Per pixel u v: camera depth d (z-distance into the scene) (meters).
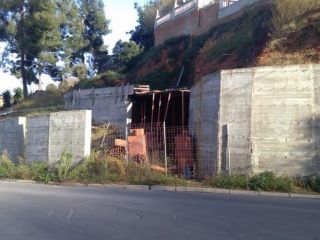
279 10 23.72
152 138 21.75
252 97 16.70
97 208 11.84
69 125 21.67
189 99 21.92
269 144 16.23
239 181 15.60
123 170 18.72
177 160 19.30
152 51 40.56
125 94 27.28
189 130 20.59
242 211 11.13
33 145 23.84
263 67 16.69
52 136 22.50
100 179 18.67
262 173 15.88
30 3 51.12
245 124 16.70
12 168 22.88
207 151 18.22
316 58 19.05
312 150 15.65
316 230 8.92
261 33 25.03
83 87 42.88
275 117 16.28
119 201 13.05
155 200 13.20
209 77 18.64
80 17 57.84
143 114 26.17
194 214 10.76
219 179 16.06
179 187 16.17
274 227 9.20
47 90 50.62
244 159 16.55
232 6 32.62
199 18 36.38
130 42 45.28
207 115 18.58
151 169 18.53
